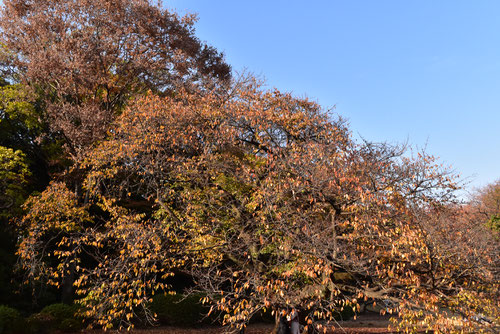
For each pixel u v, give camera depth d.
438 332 8.43
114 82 23.16
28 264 16.19
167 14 24.62
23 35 21.77
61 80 21.72
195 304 19.83
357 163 9.91
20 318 14.77
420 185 9.90
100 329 16.36
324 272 9.05
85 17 22.23
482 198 28.45
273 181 10.59
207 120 14.07
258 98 13.71
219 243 11.13
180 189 15.36
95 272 11.12
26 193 21.80
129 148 13.66
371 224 8.85
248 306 9.12
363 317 25.36
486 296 9.19
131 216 12.88
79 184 21.25
